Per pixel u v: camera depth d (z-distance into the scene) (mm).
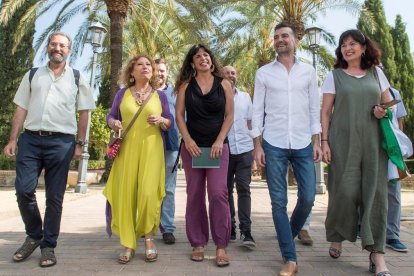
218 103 3770
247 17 17844
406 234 5258
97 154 25125
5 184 15234
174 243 4703
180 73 3967
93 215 7023
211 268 3629
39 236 3936
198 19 15297
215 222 3762
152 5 15906
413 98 25734
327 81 3725
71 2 15945
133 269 3586
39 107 3773
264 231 5504
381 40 25734
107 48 20078
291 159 3744
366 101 3500
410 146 3789
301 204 3662
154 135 4000
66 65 4008
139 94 4062
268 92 3791
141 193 3830
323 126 3666
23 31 15211
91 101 4156
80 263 3781
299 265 3738
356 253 4184
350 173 3457
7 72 19484
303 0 16484
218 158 3738
